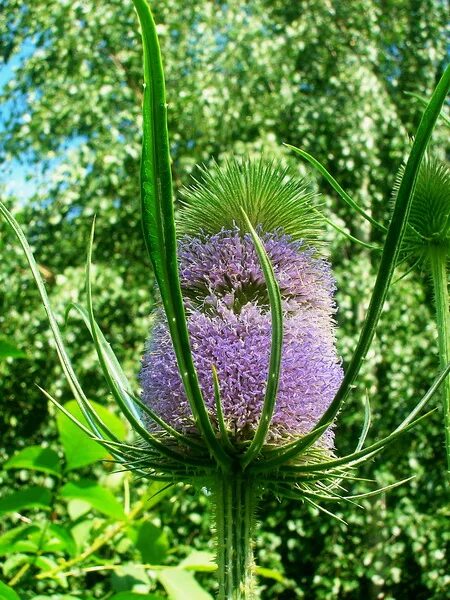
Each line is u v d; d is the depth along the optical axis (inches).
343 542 306.5
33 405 334.0
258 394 68.3
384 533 297.7
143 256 350.0
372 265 344.5
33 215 330.0
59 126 340.8
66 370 66.1
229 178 82.0
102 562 119.0
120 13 346.0
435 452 317.1
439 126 327.0
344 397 58.4
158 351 72.9
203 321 71.4
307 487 70.9
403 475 313.3
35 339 301.6
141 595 90.7
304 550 311.3
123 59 344.2
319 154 348.8
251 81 339.9
